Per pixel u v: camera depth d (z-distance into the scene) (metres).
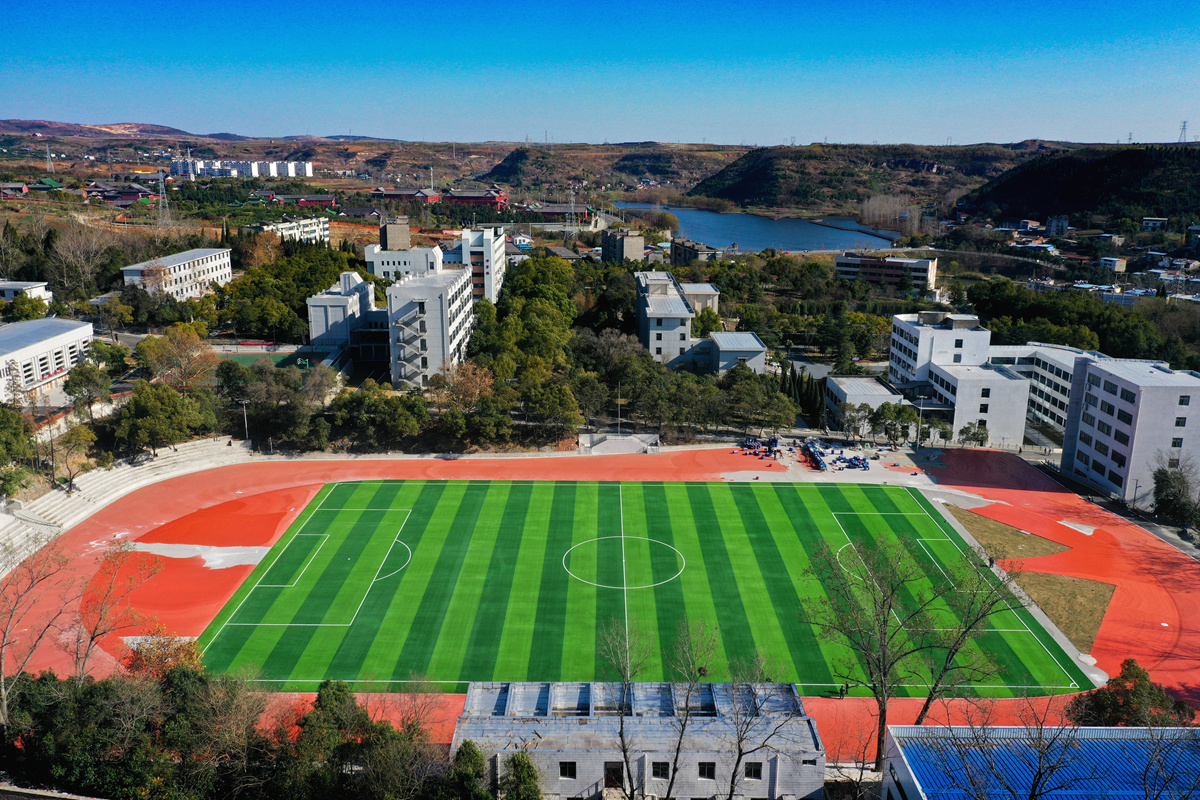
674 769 53.53
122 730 55.75
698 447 134.12
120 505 109.25
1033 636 80.75
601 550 98.56
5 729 58.06
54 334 146.00
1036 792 47.09
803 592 88.94
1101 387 119.38
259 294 192.25
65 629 79.94
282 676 74.00
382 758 51.81
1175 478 106.75
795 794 56.47
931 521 106.94
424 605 86.19
